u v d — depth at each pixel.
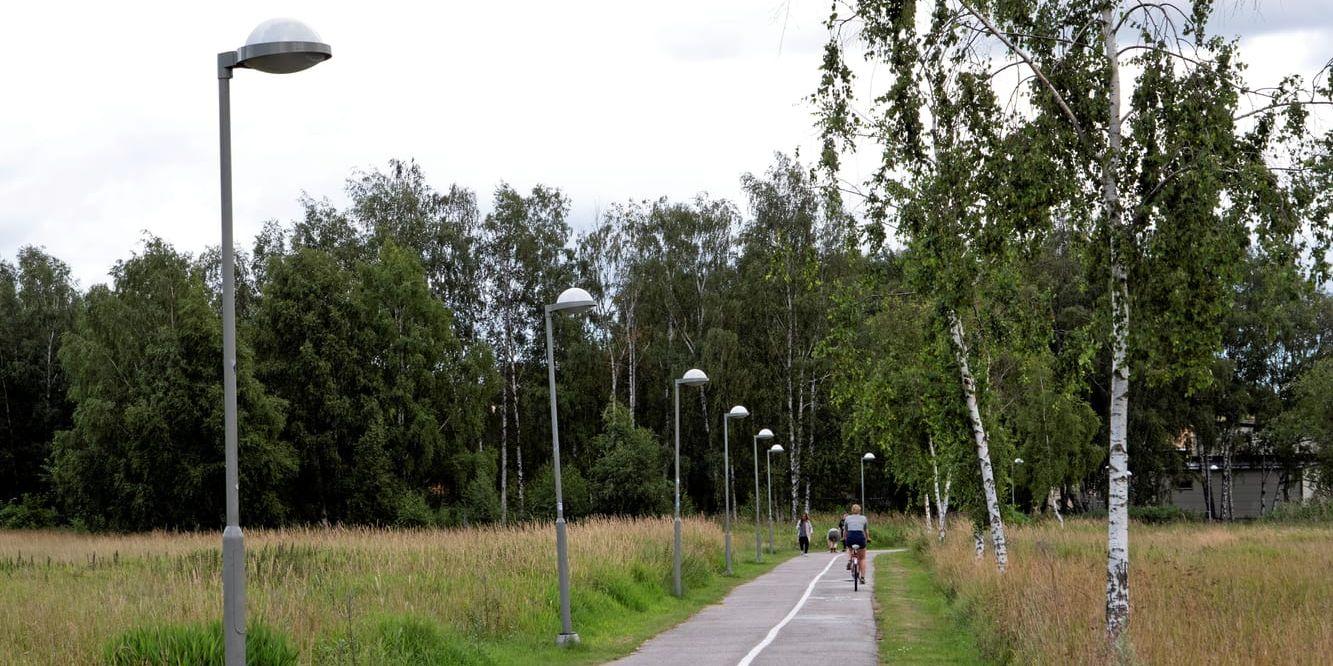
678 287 71.62
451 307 72.00
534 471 74.56
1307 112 13.92
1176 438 75.38
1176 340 14.20
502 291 71.31
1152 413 71.06
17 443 79.69
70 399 68.56
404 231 72.62
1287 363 77.94
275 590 17.72
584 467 73.56
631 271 72.88
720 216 72.38
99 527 64.19
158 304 68.44
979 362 23.27
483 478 64.69
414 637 14.09
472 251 72.38
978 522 27.73
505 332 70.94
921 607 22.22
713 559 34.75
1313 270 13.56
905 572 34.59
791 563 41.97
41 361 80.56
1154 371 14.88
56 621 14.70
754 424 70.06
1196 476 78.19
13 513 74.00
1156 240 13.77
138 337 66.94
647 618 21.50
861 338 34.59
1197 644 11.79
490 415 73.50
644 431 67.25
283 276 65.50
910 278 18.52
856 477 75.62
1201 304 14.10
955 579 23.64
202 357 61.06
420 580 19.39
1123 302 14.45
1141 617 14.16
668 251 71.88
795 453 68.81
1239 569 23.25
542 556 23.89
